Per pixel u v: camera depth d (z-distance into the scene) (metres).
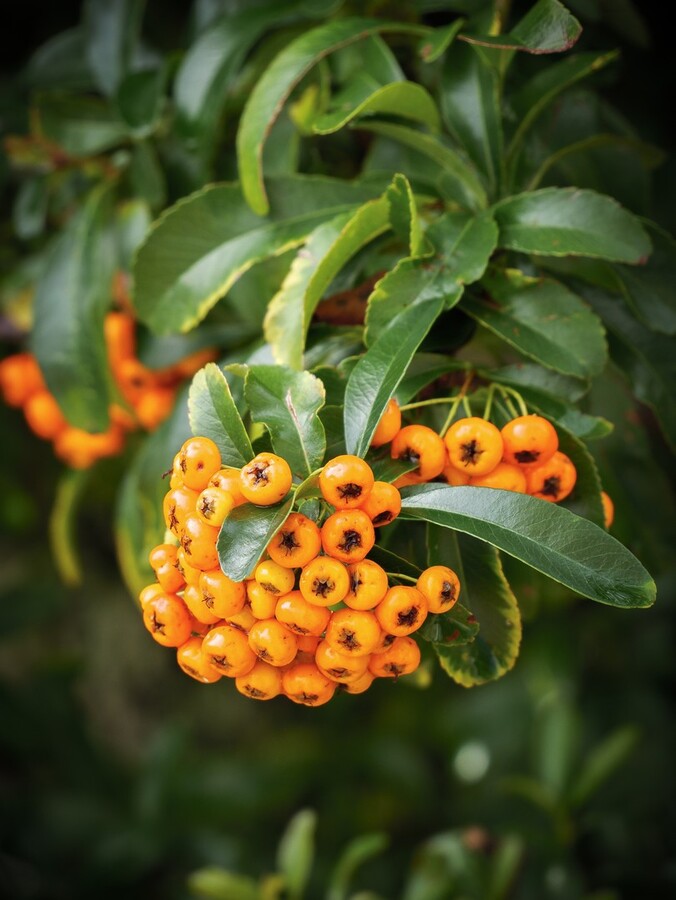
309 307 0.31
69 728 0.58
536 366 0.30
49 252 0.39
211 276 0.33
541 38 0.30
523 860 0.46
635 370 0.33
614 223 0.30
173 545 0.27
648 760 0.58
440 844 0.43
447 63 0.33
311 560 0.26
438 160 0.33
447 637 0.27
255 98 0.32
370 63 0.33
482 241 0.30
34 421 0.42
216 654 0.26
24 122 0.43
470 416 0.29
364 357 0.28
